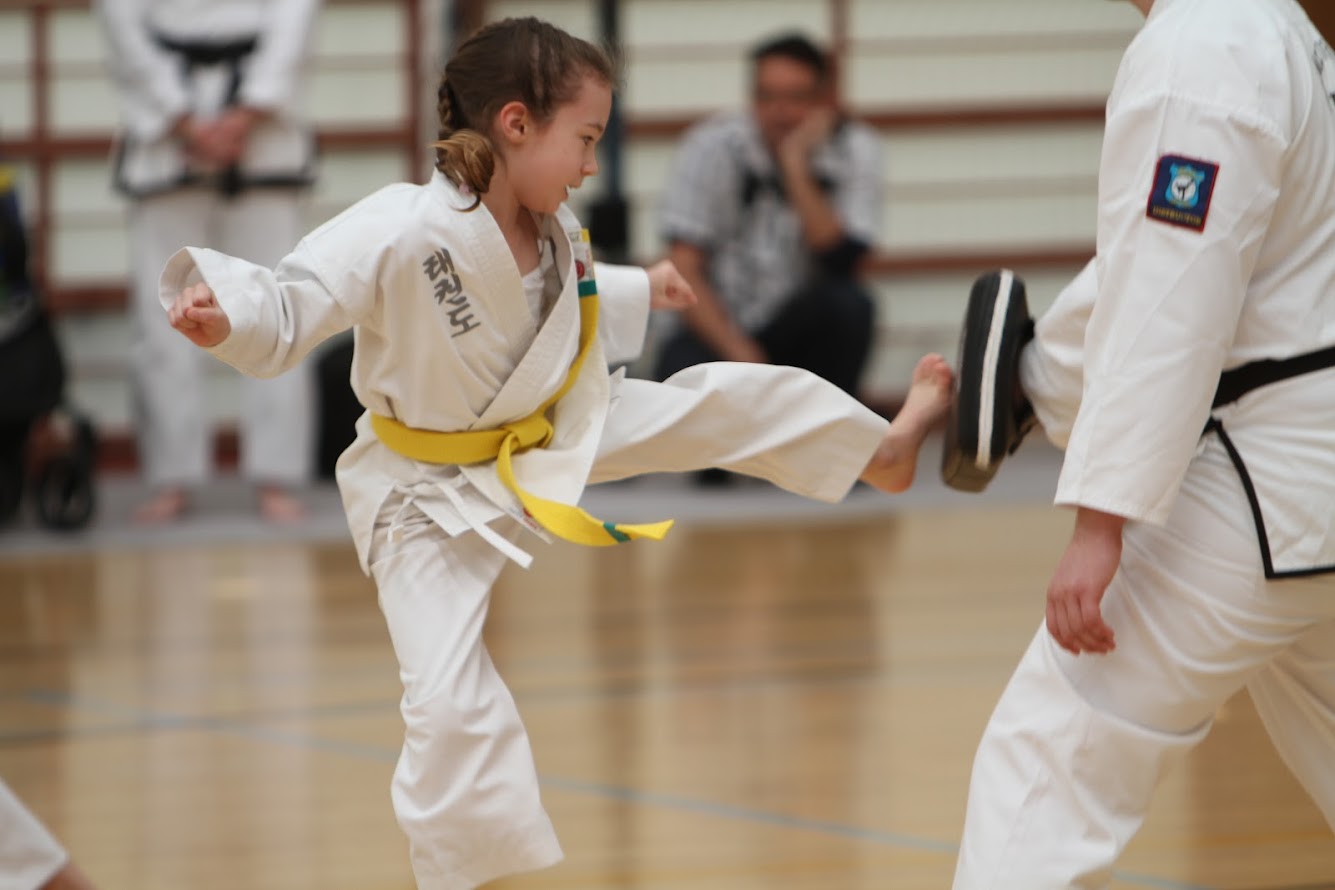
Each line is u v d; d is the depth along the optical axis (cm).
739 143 2078
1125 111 517
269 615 1412
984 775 547
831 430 675
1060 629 521
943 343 2748
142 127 1803
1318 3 1137
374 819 846
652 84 2670
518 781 571
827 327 2097
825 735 995
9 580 1606
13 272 1769
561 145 591
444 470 611
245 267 557
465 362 595
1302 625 529
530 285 613
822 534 1836
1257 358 521
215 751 987
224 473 2422
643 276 692
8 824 532
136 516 1977
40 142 2538
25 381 1786
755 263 2100
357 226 572
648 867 757
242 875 762
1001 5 2703
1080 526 520
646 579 1571
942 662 1192
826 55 2125
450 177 586
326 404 2219
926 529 1861
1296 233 523
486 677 584
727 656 1224
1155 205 506
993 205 2738
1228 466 523
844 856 767
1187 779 890
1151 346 504
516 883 741
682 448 657
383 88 2581
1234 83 507
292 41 1795
